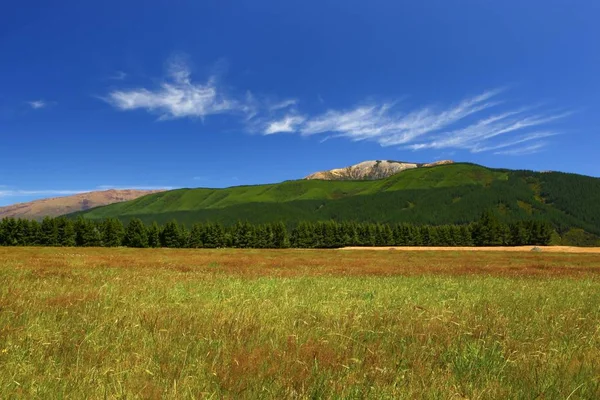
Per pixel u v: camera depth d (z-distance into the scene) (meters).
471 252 63.91
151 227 121.56
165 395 3.99
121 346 5.81
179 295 11.19
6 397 3.91
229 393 4.23
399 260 39.91
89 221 115.62
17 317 7.30
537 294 12.88
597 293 13.48
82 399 3.95
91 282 14.30
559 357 5.75
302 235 140.88
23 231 106.69
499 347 6.11
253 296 10.94
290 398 4.10
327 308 9.20
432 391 4.31
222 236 129.62
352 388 4.29
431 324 7.52
